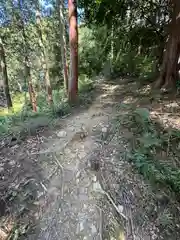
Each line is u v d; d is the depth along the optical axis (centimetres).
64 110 429
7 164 267
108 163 254
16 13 882
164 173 241
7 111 780
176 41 518
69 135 322
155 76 682
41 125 358
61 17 974
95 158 263
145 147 274
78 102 486
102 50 1016
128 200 216
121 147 280
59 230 194
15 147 302
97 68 1036
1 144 312
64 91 902
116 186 227
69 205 212
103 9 639
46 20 1138
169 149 280
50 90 915
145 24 773
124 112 391
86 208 209
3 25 895
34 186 231
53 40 1230
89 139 306
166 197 220
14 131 340
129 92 578
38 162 265
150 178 233
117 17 714
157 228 197
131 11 736
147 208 210
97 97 559
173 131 309
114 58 947
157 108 413
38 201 217
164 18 722
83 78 955
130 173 240
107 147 283
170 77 530
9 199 219
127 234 191
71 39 457
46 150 288
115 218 201
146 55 830
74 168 252
